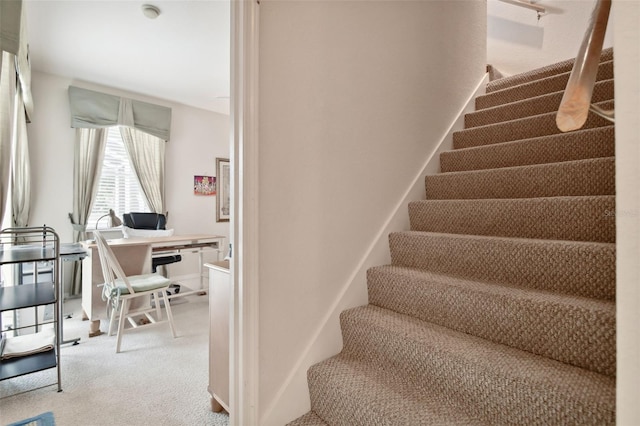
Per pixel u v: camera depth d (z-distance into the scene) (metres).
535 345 1.13
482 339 1.26
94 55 3.43
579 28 3.13
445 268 1.63
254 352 1.28
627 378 0.42
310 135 1.49
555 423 0.90
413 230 2.01
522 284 1.37
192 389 1.95
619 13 0.43
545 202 1.52
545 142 1.88
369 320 1.47
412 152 2.08
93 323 2.79
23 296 1.99
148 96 4.63
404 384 1.27
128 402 1.81
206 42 3.19
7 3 1.76
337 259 1.60
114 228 4.34
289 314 1.40
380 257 1.81
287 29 1.40
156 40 3.15
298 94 1.44
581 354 1.03
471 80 2.65
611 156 1.66
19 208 3.41
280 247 1.38
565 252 1.25
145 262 3.32
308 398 1.43
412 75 2.08
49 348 2.07
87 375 2.10
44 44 3.19
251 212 1.27
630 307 0.42
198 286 4.70
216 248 3.96
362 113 1.74
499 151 2.06
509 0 3.11
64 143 3.96
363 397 1.19
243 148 1.27
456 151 2.23
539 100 2.23
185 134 5.06
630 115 0.42
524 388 0.96
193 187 5.16
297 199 1.44
